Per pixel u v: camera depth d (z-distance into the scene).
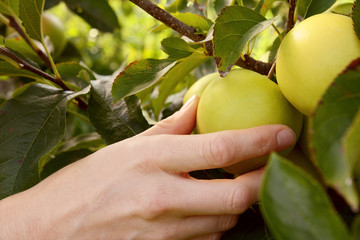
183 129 0.37
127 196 0.32
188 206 0.32
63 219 0.34
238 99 0.34
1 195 0.39
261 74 0.38
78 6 0.70
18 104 0.43
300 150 0.38
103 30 0.74
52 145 0.41
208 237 0.34
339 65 0.30
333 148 0.21
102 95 0.45
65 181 0.35
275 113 0.34
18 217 0.34
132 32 1.58
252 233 0.34
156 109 0.48
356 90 0.22
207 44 0.38
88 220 0.33
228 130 0.32
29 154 0.40
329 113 0.21
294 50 0.31
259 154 0.32
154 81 0.36
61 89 0.46
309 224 0.21
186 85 0.59
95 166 0.34
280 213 0.21
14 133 0.41
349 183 0.19
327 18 0.31
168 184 0.32
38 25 0.44
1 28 0.64
